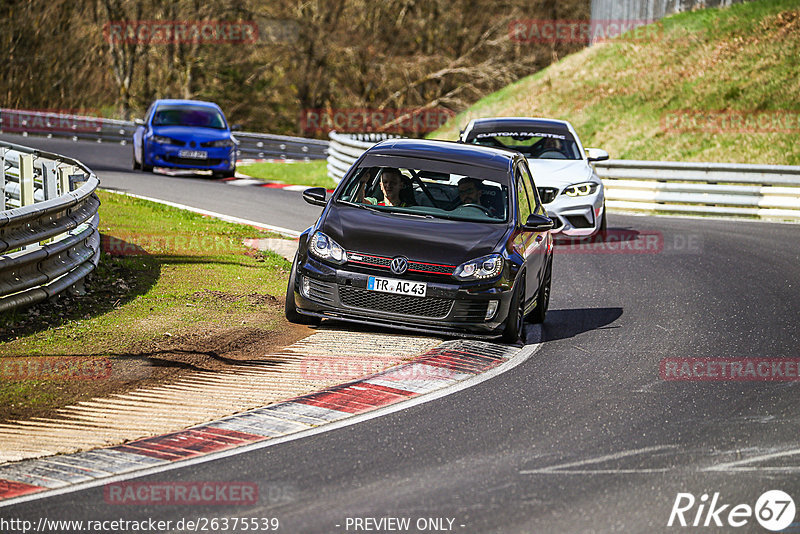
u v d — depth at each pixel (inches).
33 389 1010.7
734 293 1704.0
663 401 1043.3
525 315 1405.0
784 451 886.4
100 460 830.5
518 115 4958.2
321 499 746.8
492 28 7741.1
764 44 4525.1
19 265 1250.0
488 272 1252.5
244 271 1681.8
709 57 4640.8
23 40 7022.6
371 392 1045.2
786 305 1605.6
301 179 3727.9
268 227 2228.1
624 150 4138.8
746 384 1120.8
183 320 1325.0
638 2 5447.8
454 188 1373.0
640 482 799.7
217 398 1008.9
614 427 948.0
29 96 7062.0
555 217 2140.7
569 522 712.4
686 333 1390.3
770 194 2849.4
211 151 3334.2
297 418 951.6
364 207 1347.2
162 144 3321.9
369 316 1256.8
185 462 828.6
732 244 2297.0
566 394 1061.8
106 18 7628.0
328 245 1279.5
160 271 1626.5
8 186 1900.8
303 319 1332.4
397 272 1243.2
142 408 970.1
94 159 3897.6
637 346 1305.4
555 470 823.1
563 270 1910.7
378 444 880.9
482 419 963.3
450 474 807.1
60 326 1257.4
